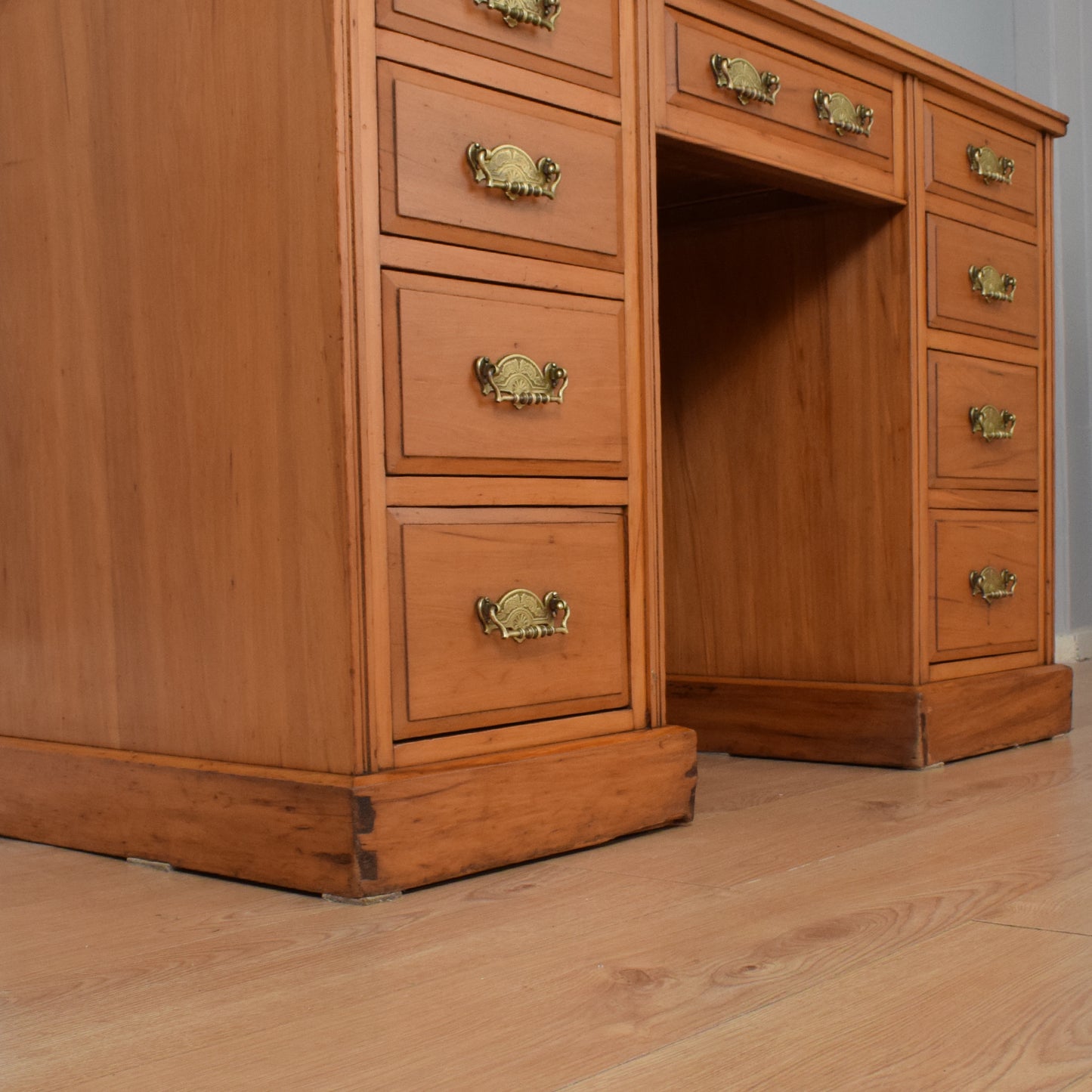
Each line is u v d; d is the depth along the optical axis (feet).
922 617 5.86
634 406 4.50
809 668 6.10
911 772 5.63
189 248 4.02
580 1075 2.38
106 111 4.24
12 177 4.55
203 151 3.96
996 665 6.35
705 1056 2.46
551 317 4.20
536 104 4.19
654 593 4.54
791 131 5.24
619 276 4.45
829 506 6.03
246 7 3.82
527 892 3.72
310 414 3.72
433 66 3.88
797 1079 2.34
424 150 3.84
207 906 3.63
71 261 4.38
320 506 3.71
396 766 3.77
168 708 4.17
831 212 5.99
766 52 5.12
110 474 4.30
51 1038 2.63
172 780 4.05
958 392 6.11
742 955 3.08
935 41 9.66
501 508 4.08
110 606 4.33
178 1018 2.74
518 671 4.10
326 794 3.65
